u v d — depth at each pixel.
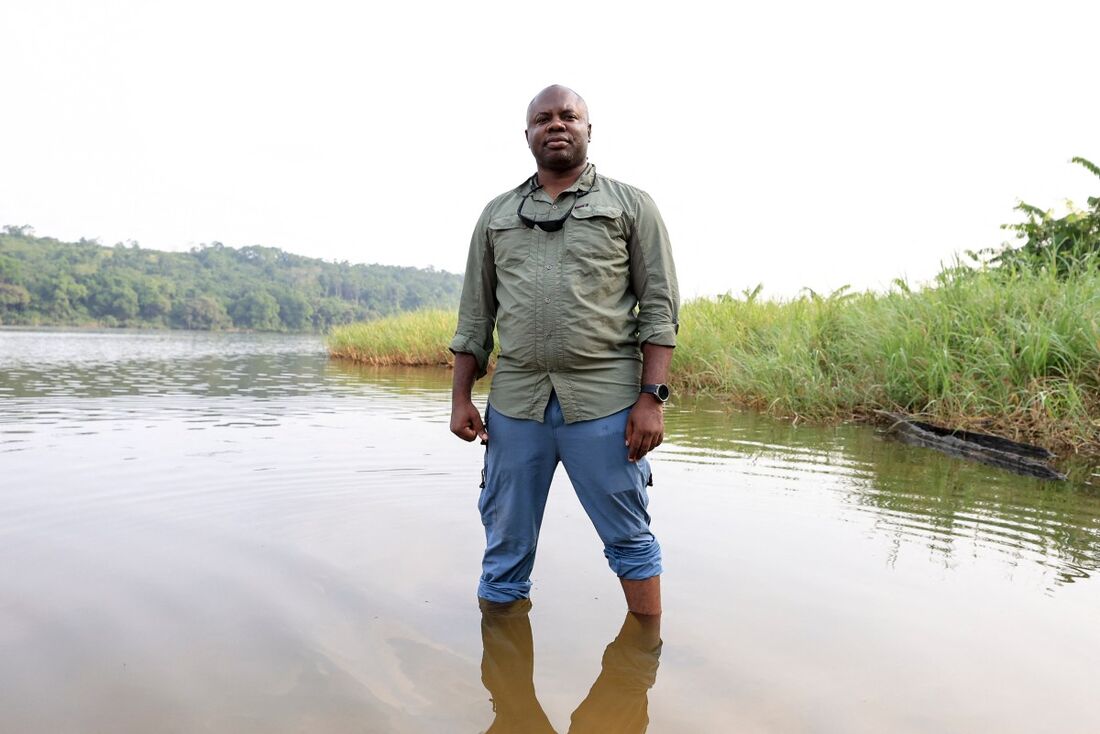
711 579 2.87
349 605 2.60
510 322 2.60
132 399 8.93
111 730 1.80
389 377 13.20
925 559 3.10
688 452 5.47
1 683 2.02
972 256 8.66
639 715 1.91
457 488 4.28
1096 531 3.52
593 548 3.26
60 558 3.02
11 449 5.38
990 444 5.64
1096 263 7.77
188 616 2.48
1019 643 2.32
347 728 1.83
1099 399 6.11
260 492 4.15
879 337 8.02
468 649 2.29
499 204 2.72
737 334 10.87
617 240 2.57
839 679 2.09
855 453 5.49
